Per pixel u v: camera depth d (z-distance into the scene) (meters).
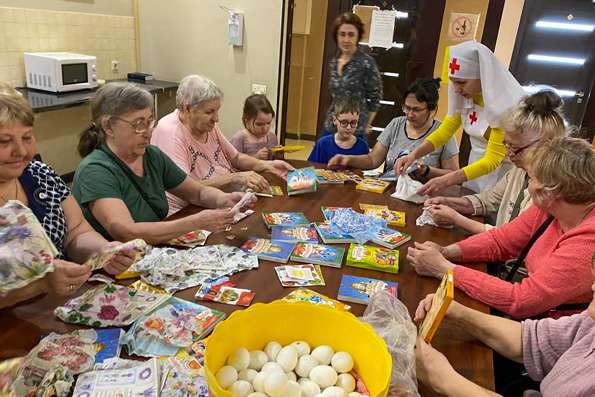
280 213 1.74
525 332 1.04
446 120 2.40
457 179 2.02
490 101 1.99
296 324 0.85
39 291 1.00
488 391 0.86
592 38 4.19
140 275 1.22
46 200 1.26
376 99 3.38
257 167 2.35
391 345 0.92
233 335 0.80
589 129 4.33
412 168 2.32
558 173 1.11
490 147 2.04
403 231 1.67
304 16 5.31
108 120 1.47
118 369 0.87
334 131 3.30
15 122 1.02
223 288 1.18
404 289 1.25
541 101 1.48
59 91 3.36
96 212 1.45
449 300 0.84
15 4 3.23
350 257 1.38
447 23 4.11
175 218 1.67
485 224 1.76
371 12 4.22
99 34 3.92
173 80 4.36
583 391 0.87
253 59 4.02
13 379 0.80
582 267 1.08
